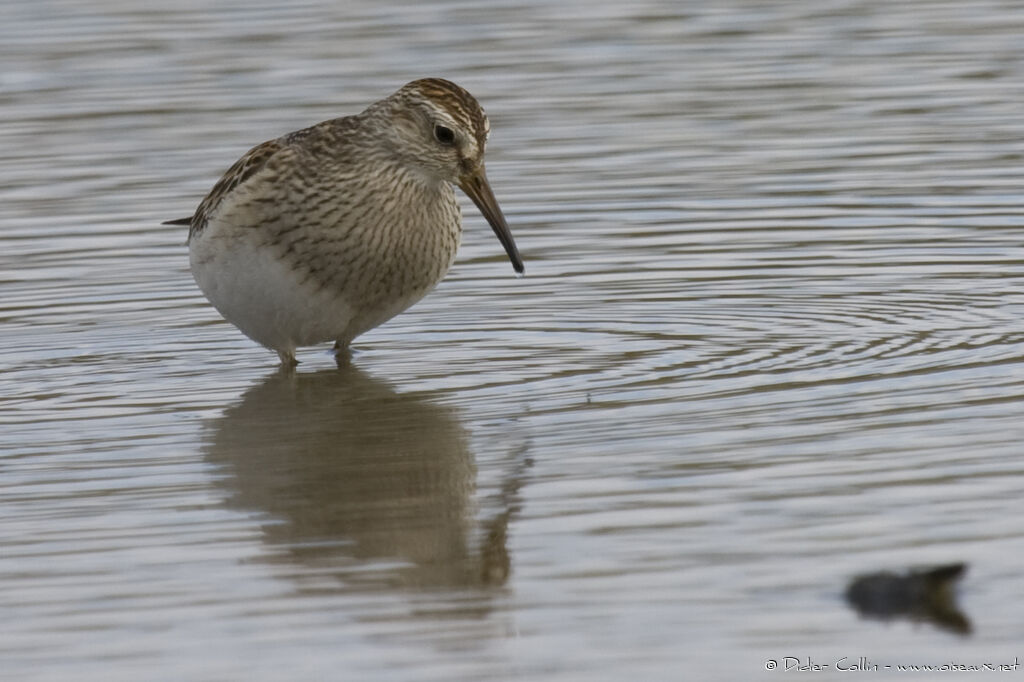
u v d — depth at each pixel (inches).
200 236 559.8
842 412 481.4
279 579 380.5
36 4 1080.8
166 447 483.8
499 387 533.0
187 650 344.2
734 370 535.2
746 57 954.1
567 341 585.3
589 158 801.6
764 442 457.4
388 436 488.1
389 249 549.6
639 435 471.5
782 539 385.4
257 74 923.4
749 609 351.3
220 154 802.2
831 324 586.9
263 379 559.2
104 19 1042.1
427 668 333.1
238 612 362.9
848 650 333.4
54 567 390.0
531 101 882.1
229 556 395.9
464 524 408.8
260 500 434.9
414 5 1067.9
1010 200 724.0
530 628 348.8
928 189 744.3
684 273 659.4
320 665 335.9
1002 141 800.9
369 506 429.1
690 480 429.7
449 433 486.9
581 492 426.6
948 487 413.1
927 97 874.8
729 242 692.1
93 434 498.3
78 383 556.1
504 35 995.3
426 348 588.1
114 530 414.3
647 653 335.0
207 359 585.3
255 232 546.3
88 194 760.3
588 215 730.2
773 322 593.3
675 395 510.3
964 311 593.3
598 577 370.9
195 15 1047.0
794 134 826.8
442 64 933.8
